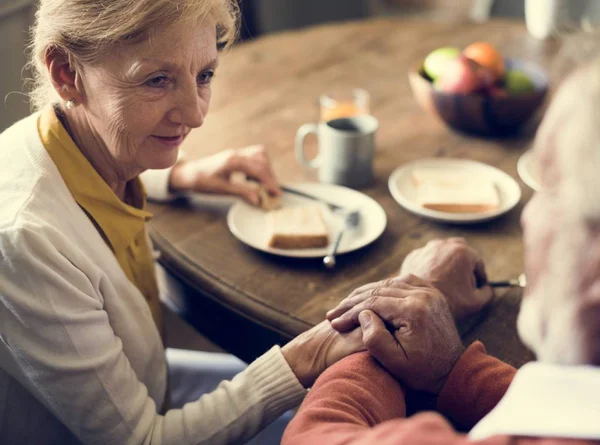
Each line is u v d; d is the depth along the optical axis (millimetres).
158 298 1201
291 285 1134
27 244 884
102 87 945
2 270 893
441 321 951
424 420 648
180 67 938
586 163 577
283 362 992
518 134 1609
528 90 1521
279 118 1678
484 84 1521
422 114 1707
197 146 1545
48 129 1006
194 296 1186
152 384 1104
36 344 916
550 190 618
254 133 1608
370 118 1439
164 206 1356
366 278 1149
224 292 1126
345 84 1850
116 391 965
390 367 925
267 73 1917
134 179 1149
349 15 3793
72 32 905
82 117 1014
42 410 1076
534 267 642
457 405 926
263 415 992
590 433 571
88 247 1000
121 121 963
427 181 1380
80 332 923
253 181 1400
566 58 642
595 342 598
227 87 1833
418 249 1147
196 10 907
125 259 1093
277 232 1202
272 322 1070
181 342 2121
